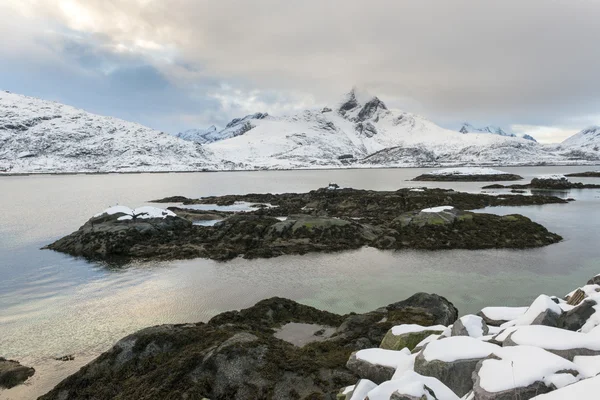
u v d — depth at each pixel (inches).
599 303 461.4
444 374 399.9
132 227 1740.9
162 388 528.1
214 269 1382.9
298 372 548.1
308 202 3068.4
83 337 868.0
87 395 568.7
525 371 334.0
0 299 1098.1
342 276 1299.2
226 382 535.2
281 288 1186.0
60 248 1660.9
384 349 540.1
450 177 6264.8
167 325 717.9
